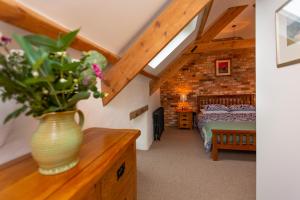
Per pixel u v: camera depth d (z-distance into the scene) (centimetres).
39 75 52
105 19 128
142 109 322
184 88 558
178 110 534
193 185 220
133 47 156
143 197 197
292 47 103
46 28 90
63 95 64
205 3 138
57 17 98
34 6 84
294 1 100
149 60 154
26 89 55
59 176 64
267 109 138
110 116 195
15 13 72
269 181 137
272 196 133
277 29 120
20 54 55
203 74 542
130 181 111
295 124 104
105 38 153
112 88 165
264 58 142
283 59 113
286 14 109
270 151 135
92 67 70
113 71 162
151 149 354
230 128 314
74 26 113
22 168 72
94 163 74
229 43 414
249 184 218
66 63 58
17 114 60
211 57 532
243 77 516
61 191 54
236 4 304
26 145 92
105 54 156
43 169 66
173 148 357
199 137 430
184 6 141
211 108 492
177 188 214
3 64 50
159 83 421
